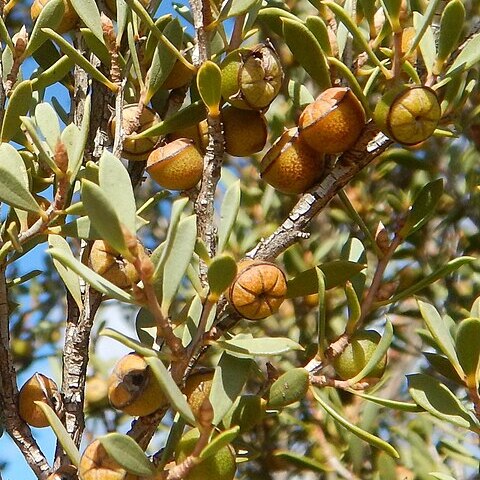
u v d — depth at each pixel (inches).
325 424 16.8
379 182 18.7
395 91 11.6
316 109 11.7
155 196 12.7
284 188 12.0
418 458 15.6
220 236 11.6
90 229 11.7
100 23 12.4
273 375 12.1
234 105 12.0
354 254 12.9
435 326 12.0
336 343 12.1
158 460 11.7
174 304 16.7
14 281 12.9
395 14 11.6
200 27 12.0
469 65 11.9
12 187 11.5
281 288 11.5
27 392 12.2
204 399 11.2
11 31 16.9
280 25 12.8
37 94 13.1
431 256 17.8
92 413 17.0
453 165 18.0
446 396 11.9
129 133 12.4
